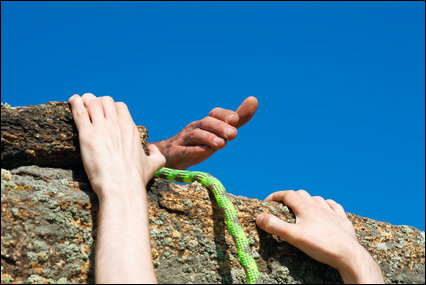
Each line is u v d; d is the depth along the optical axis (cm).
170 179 132
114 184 114
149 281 105
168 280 117
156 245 119
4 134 118
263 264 122
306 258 123
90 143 117
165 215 122
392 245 128
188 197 124
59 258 113
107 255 107
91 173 116
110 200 112
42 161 121
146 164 121
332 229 119
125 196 113
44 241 114
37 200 115
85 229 117
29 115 120
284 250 123
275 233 121
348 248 117
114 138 119
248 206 126
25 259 111
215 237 122
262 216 122
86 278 114
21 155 119
